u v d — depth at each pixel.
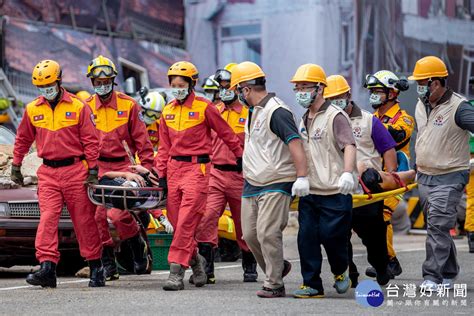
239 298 14.15
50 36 31.19
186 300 13.92
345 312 12.70
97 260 15.89
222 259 21.39
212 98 18.62
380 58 35.09
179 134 15.37
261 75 14.07
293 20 33.56
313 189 13.90
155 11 34.81
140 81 33.97
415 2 36.28
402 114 16.80
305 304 13.48
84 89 31.89
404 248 24.41
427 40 36.69
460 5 37.94
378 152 15.69
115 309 13.00
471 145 23.11
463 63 38.03
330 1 33.53
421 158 15.20
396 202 16.75
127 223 17.08
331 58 33.50
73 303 13.66
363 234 15.41
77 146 15.41
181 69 15.33
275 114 13.77
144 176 16.12
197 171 15.36
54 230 15.45
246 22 34.56
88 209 15.60
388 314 12.56
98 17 32.97
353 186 13.56
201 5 35.47
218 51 35.16
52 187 15.43
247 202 14.27
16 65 30.22
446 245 15.02
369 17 34.66
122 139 16.72
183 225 15.23
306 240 14.07
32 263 17.86
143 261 17.38
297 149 13.59
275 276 14.13
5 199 17.17
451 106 14.98
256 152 14.05
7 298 14.30
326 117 13.85
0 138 21.48
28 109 15.49
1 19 29.75
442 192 15.02
